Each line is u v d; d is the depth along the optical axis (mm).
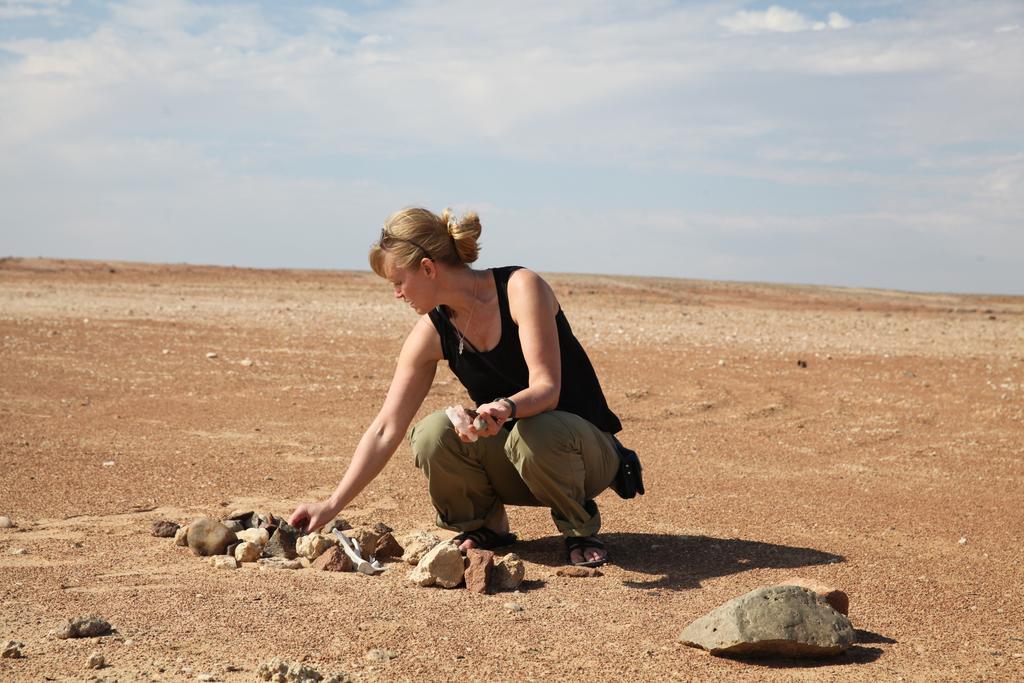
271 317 15617
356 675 2445
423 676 2459
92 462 5328
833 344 13586
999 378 10055
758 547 3918
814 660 2686
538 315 3467
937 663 2668
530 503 3867
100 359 9930
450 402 7910
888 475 5496
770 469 5629
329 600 3088
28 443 5789
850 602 3219
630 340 13195
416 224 3426
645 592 3299
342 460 5617
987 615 3111
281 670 2377
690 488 5082
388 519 4352
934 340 14953
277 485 4930
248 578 3336
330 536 3758
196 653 2564
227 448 5883
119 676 2387
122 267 29641
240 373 9203
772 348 12586
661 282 36094
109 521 4148
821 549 3900
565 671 2535
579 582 3414
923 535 4156
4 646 2541
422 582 3314
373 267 3559
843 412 7801
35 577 3287
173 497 4613
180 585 3225
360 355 10781
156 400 7652
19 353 10156
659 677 2516
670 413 7594
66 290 21438
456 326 3564
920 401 8414
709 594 3281
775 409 7867
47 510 4293
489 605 3102
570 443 3520
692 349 12133
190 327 13453
